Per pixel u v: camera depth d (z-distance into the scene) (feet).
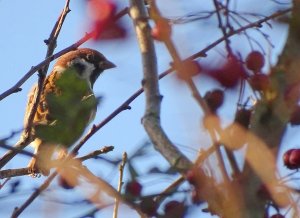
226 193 11.91
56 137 19.70
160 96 14.14
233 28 14.20
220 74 13.43
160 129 13.51
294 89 12.34
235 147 12.14
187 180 12.62
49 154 19.77
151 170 14.14
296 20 12.28
